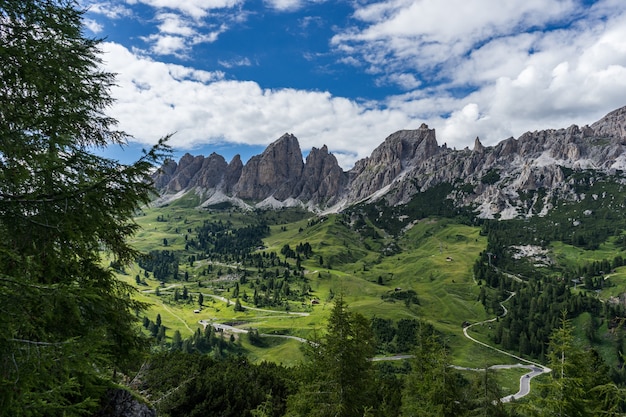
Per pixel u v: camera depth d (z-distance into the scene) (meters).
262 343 173.75
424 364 40.50
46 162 9.86
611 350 160.25
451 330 191.38
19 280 8.04
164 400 31.64
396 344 170.50
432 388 34.75
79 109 11.91
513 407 28.34
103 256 14.09
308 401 28.61
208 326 167.00
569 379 25.59
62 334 10.53
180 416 33.78
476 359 161.62
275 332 184.50
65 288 8.94
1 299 7.76
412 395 39.81
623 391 20.66
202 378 39.47
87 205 10.39
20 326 8.17
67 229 9.90
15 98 10.50
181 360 45.09
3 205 9.22
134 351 14.29
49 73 10.91
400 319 193.50
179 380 37.69
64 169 10.29
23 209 9.65
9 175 9.33
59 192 10.02
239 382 41.50
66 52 11.34
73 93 11.75
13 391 7.25
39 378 7.84
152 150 10.72
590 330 171.62
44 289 8.56
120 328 13.32
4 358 7.51
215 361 49.16
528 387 135.75
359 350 28.55
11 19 10.50
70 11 11.66
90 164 10.91
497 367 155.25
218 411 35.72
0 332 7.42
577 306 194.38
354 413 27.64
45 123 10.78
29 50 10.31
